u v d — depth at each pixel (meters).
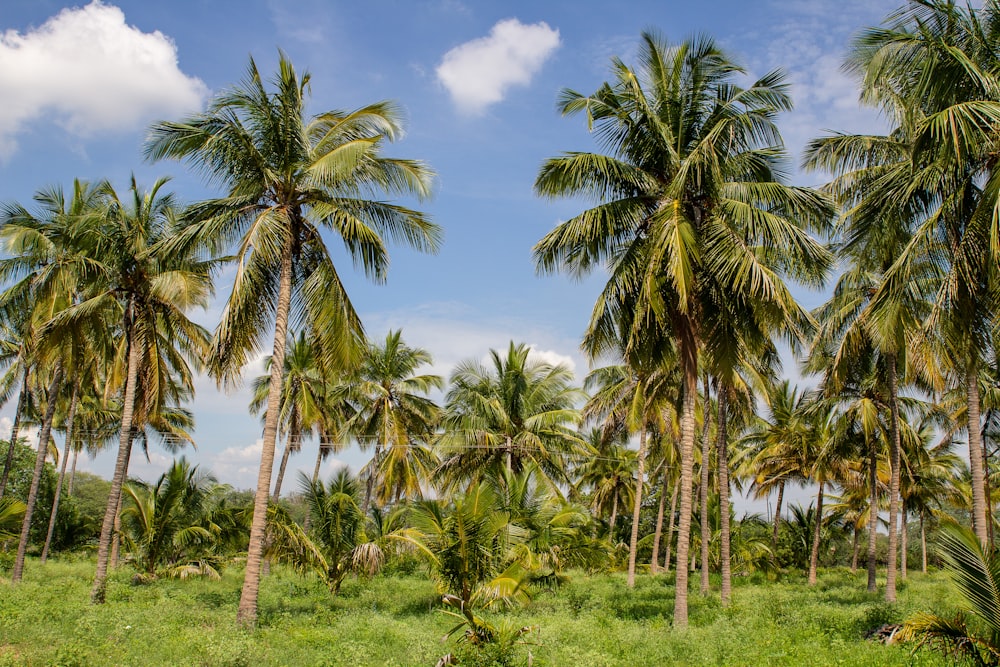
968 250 11.85
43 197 21.52
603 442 31.77
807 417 29.02
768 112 15.21
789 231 14.78
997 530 38.53
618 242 16.77
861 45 12.15
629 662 11.88
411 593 22.38
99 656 10.76
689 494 15.95
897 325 13.80
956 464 35.47
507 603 15.99
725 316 16.69
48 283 19.48
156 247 16.11
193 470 28.72
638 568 41.50
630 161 16.66
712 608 18.59
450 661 11.38
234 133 15.02
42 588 18.77
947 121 10.31
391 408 33.66
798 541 44.25
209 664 10.66
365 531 23.36
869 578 25.59
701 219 16.39
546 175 16.31
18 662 9.98
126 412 18.66
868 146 15.64
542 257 17.05
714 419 29.53
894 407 21.56
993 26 11.87
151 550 26.58
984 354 13.55
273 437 14.92
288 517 20.64
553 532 23.58
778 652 12.06
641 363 17.59
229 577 27.58
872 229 13.94
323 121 16.05
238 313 15.10
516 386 29.62
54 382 22.91
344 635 14.09
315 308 15.62
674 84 16.39
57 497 31.58
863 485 33.59
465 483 29.77
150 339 19.39
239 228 15.77
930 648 11.13
